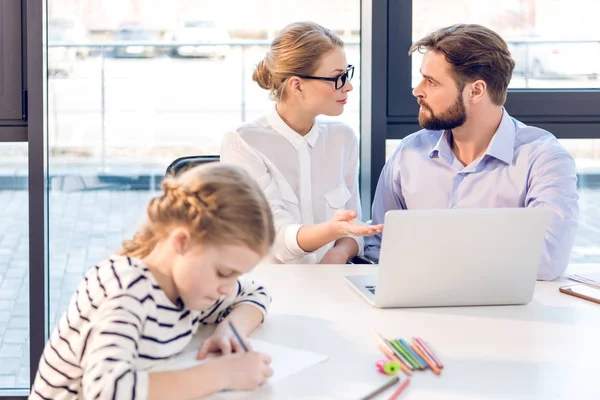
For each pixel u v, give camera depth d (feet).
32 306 7.59
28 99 7.33
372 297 4.44
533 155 6.32
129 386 2.74
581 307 4.39
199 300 3.21
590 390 3.03
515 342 3.68
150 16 8.05
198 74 8.25
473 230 4.16
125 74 8.13
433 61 6.31
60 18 7.89
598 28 7.95
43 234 7.50
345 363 3.33
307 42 6.38
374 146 7.75
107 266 3.20
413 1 7.78
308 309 4.25
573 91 7.83
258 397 2.92
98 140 8.20
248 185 3.19
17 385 8.24
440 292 4.28
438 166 6.79
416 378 3.15
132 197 8.36
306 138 6.75
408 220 4.07
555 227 5.65
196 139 8.37
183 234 3.05
